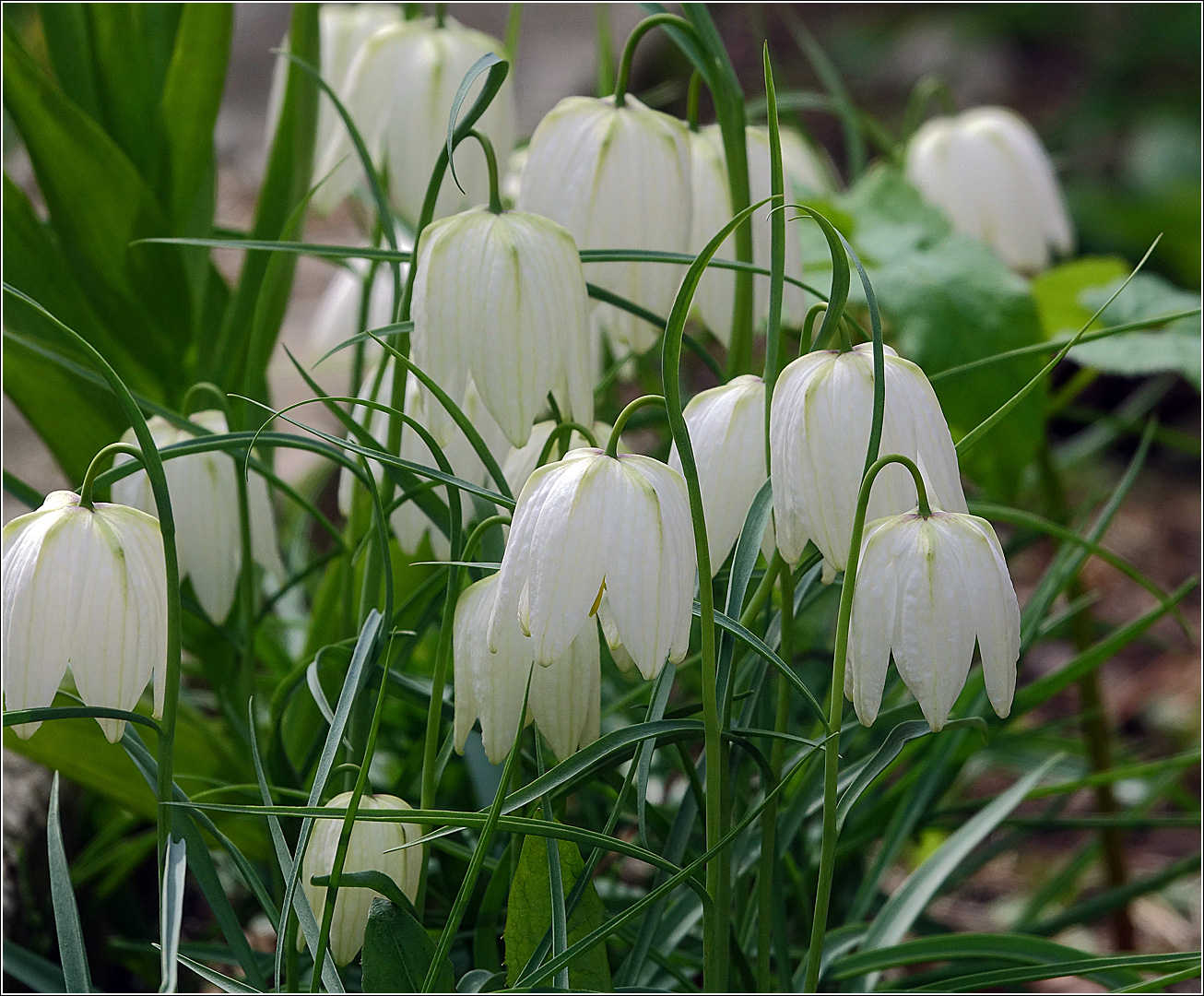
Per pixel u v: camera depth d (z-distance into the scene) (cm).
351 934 90
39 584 86
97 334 104
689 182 93
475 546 90
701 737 89
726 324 95
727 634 89
